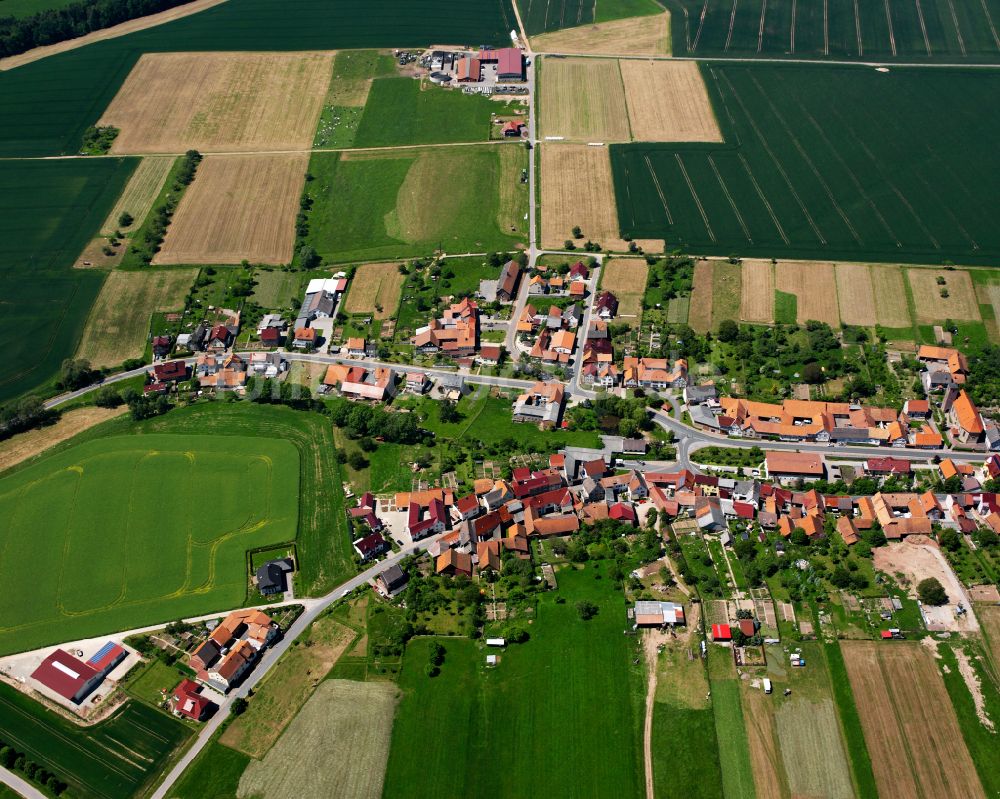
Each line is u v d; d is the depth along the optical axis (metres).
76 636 172.25
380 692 160.62
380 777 149.00
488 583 178.25
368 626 171.75
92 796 148.25
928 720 152.88
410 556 183.88
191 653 167.88
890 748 149.50
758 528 186.62
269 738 154.75
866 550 179.12
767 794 144.38
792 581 174.25
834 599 171.62
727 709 155.38
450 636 169.12
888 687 157.50
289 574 182.12
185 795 147.62
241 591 179.25
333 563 183.75
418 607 173.75
